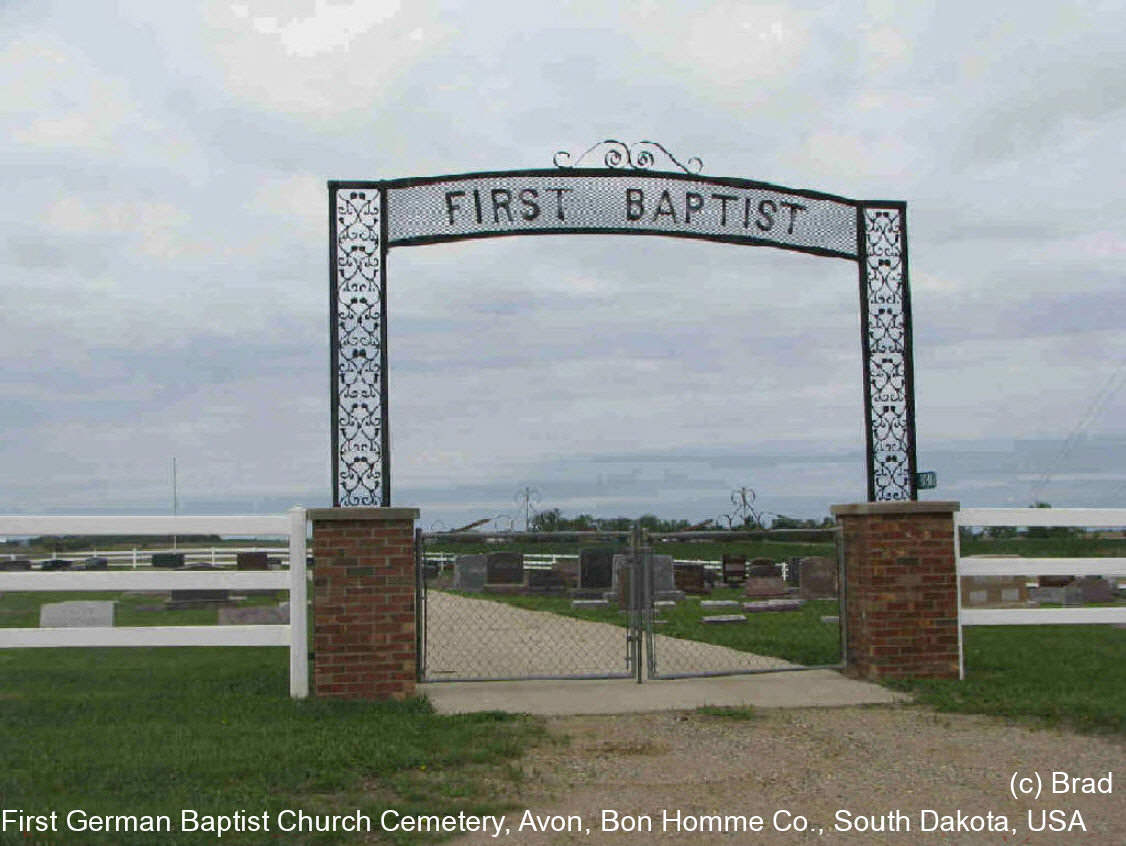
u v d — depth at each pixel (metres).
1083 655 11.10
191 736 7.42
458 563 21.91
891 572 9.70
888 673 9.62
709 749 7.26
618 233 9.91
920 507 9.73
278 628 8.99
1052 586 19.62
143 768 6.50
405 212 9.59
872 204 10.51
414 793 6.15
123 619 16.41
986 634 13.20
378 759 6.79
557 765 6.84
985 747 7.30
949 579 9.80
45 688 9.30
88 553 24.98
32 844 5.22
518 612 17.02
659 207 10.01
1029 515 9.98
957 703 8.62
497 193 9.78
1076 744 7.39
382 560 8.91
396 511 8.92
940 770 6.73
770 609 17.17
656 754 7.12
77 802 5.86
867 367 10.27
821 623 14.88
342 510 8.84
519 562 21.59
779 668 10.13
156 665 10.80
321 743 7.16
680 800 6.10
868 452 10.15
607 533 9.78
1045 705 8.45
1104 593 18.00
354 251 9.47
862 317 10.34
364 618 8.85
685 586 20.66
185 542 29.62
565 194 9.89
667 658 11.61
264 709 8.38
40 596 20.44
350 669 8.81
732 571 23.48
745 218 10.19
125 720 8.00
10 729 7.66
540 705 8.65
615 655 11.98
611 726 7.95
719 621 15.06
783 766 6.83
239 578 8.95
